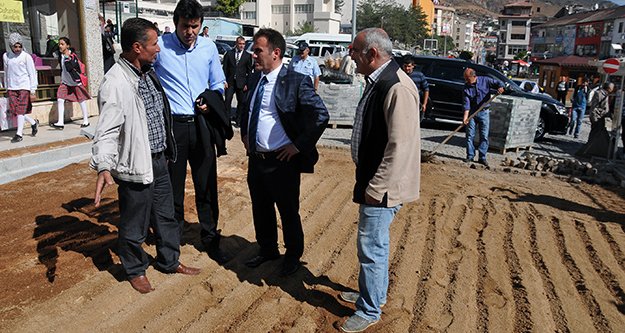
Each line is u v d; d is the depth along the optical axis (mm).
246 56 10406
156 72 4152
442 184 7820
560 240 5641
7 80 7559
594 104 12070
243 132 4227
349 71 12711
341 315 3789
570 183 8523
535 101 11172
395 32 56594
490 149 11062
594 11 66625
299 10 73188
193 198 6098
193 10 3945
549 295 4324
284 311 3797
